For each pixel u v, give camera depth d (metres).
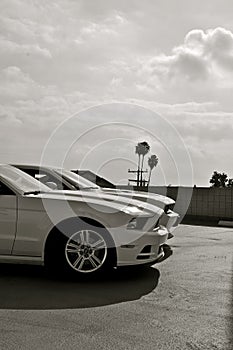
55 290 5.50
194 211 17.02
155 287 5.74
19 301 4.97
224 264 7.31
